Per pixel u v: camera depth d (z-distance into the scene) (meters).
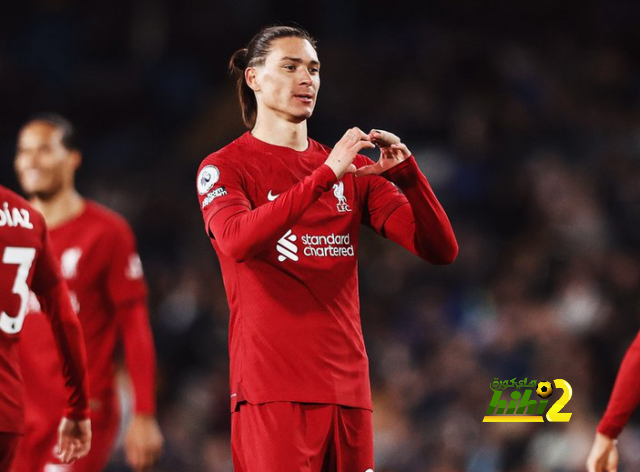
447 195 48.88
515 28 58.88
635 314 39.56
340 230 14.45
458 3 59.34
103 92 56.62
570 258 43.03
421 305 40.75
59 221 20.88
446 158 50.69
